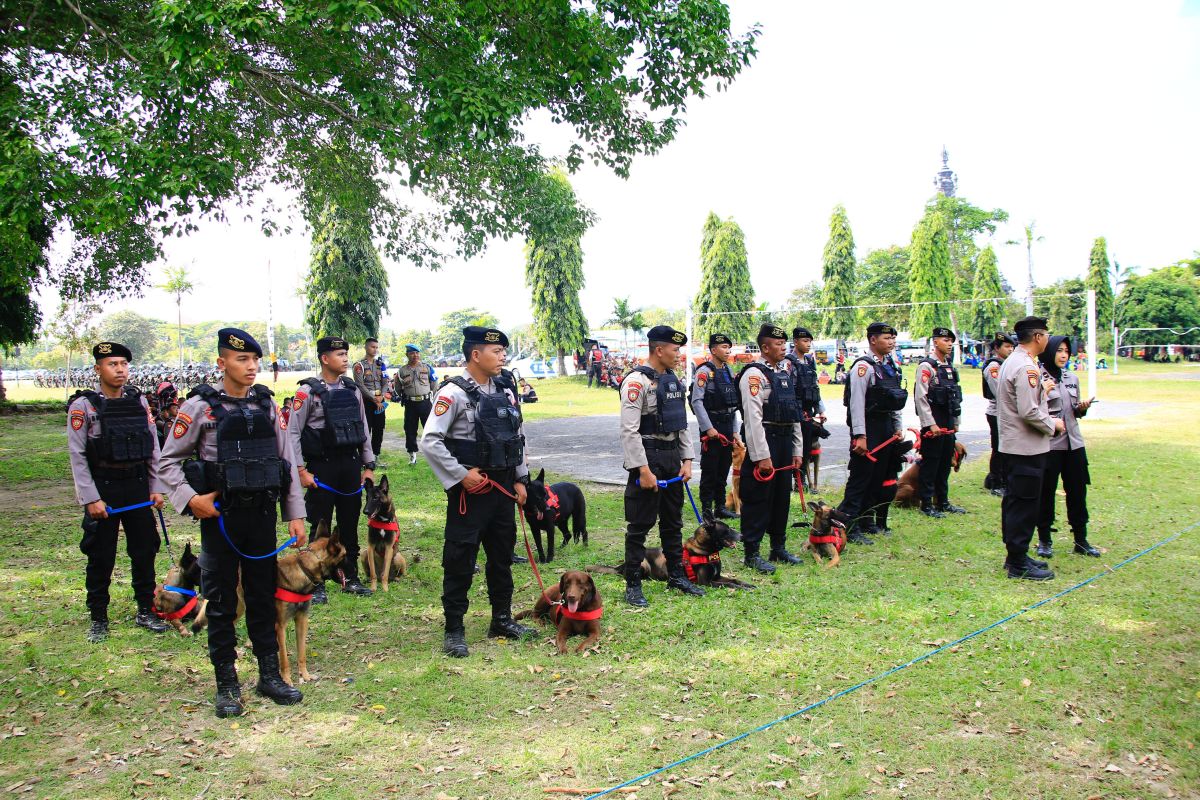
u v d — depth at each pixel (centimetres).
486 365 494
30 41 936
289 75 1028
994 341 978
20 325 2258
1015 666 441
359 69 908
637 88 1112
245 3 738
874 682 422
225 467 389
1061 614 525
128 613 566
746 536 664
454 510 483
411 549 748
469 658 472
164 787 329
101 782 334
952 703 397
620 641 494
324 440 590
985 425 1788
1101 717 381
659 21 1022
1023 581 608
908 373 3872
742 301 4450
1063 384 678
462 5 945
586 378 4028
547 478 1148
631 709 397
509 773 335
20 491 1091
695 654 470
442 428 474
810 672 438
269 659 417
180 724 390
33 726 389
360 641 504
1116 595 565
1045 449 610
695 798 314
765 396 667
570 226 1370
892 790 320
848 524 718
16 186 742
